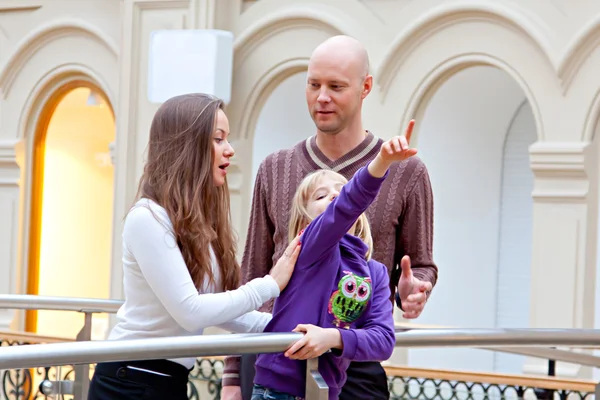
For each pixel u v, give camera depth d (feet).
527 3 28.09
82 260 40.37
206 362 27.25
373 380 11.78
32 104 38.55
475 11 28.94
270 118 37.83
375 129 30.68
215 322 10.21
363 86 12.46
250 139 33.24
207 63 31.22
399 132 30.27
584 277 27.68
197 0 32.73
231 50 31.65
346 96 12.18
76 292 40.42
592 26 26.86
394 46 29.96
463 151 36.63
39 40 37.96
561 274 27.96
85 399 12.22
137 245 10.26
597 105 27.25
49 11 37.55
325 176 11.11
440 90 33.71
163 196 10.55
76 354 8.46
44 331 38.83
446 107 34.88
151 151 10.91
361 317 10.57
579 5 27.27
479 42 29.01
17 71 38.65
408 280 11.18
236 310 10.24
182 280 10.22
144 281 10.48
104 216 40.16
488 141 36.50
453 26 29.43
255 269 13.19
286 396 10.23
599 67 27.17
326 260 10.45
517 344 11.61
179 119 10.80
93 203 40.06
